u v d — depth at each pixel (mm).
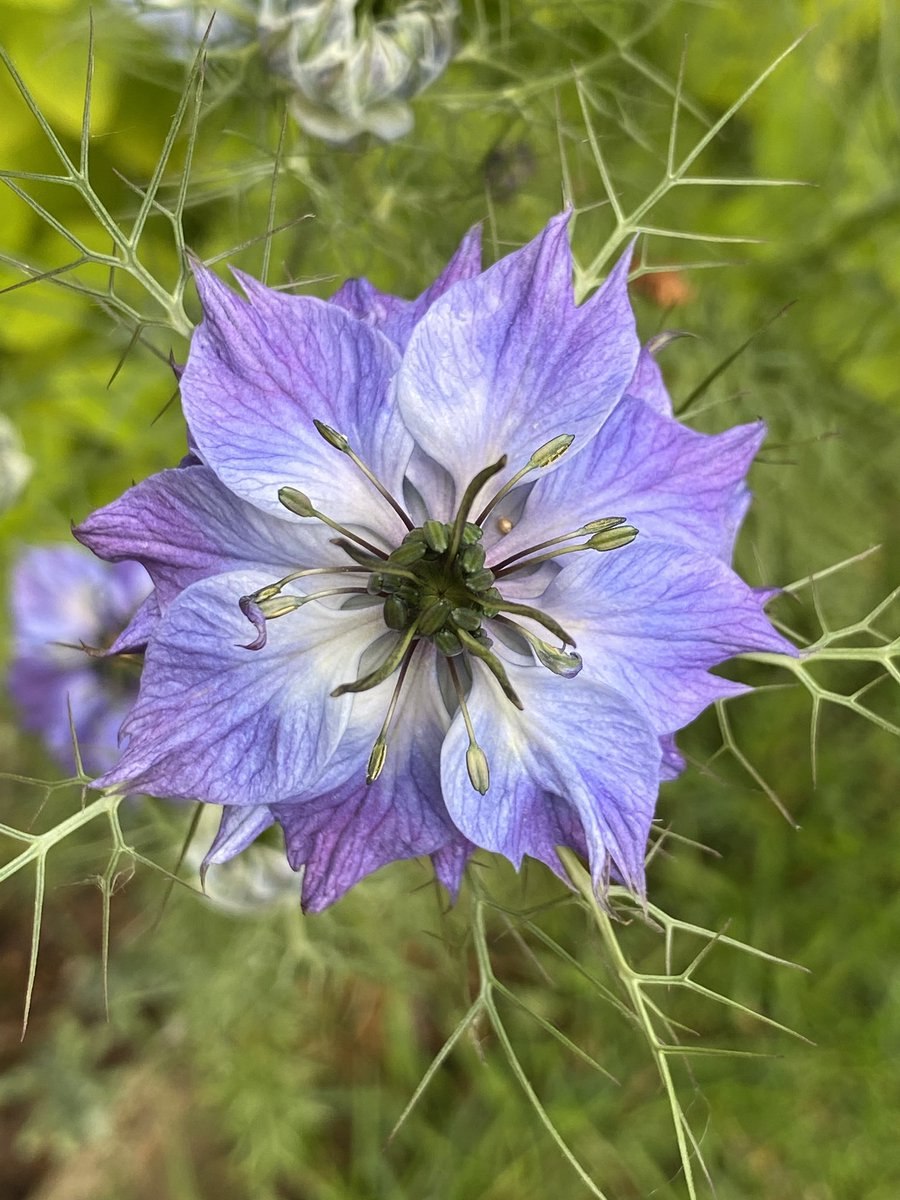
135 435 128
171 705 56
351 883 61
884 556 153
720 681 62
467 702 62
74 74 101
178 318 65
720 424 132
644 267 76
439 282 65
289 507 56
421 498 64
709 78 135
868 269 140
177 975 150
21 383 124
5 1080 153
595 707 61
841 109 138
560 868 64
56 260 113
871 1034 151
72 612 107
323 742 60
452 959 98
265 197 116
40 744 136
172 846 115
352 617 62
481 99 105
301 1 84
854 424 144
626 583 61
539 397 61
